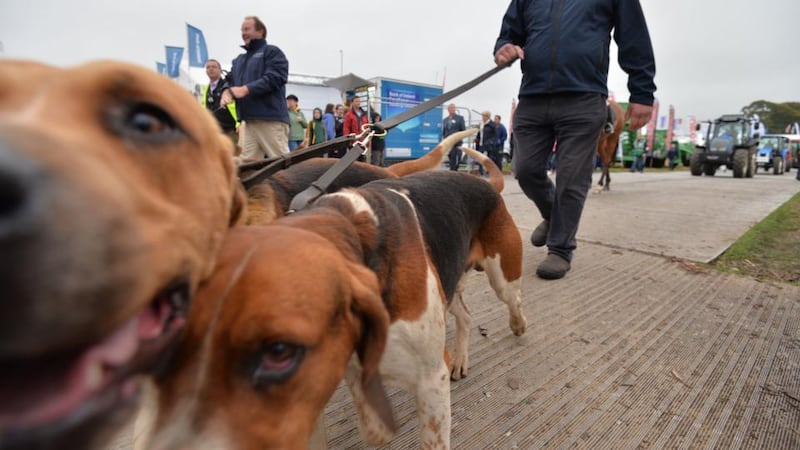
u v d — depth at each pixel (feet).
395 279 5.74
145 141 3.19
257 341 3.51
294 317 3.63
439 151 11.98
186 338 3.54
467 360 8.90
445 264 7.11
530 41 13.66
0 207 1.91
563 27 13.00
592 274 14.62
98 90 2.99
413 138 57.21
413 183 7.81
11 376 2.37
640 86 13.46
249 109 18.60
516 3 14.39
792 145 119.24
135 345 2.91
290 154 7.50
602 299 12.58
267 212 7.52
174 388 3.52
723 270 15.15
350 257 5.07
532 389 8.44
